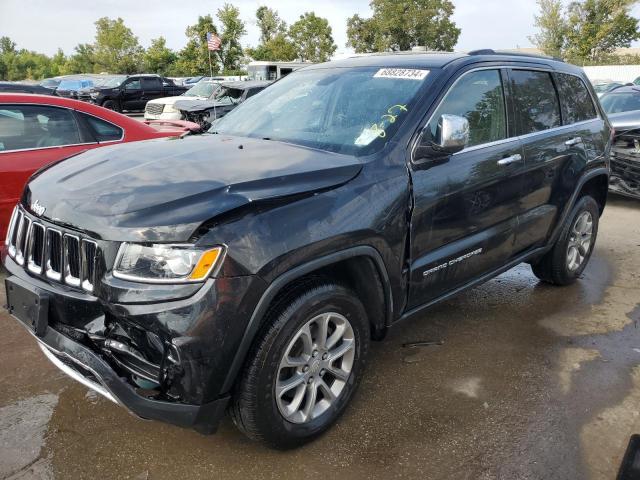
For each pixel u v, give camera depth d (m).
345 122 3.21
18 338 3.76
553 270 4.66
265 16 47.12
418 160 2.99
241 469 2.57
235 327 2.22
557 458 2.68
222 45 42.41
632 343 3.89
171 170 2.60
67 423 2.87
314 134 3.24
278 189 2.42
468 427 2.91
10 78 74.69
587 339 3.94
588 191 4.86
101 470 2.54
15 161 4.72
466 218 3.33
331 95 3.48
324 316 2.61
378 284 2.86
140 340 2.29
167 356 2.19
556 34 42.19
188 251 2.15
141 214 2.22
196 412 2.23
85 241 2.31
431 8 45.09
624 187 7.77
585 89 4.71
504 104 3.71
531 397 3.19
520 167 3.71
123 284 2.18
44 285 2.49
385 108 3.17
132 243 2.18
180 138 3.49
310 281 2.55
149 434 2.80
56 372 3.35
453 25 46.66
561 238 4.50
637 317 4.32
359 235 2.61
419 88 3.21
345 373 2.83
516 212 3.80
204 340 2.16
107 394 2.34
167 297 2.14
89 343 2.37
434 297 3.36
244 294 2.22
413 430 2.87
